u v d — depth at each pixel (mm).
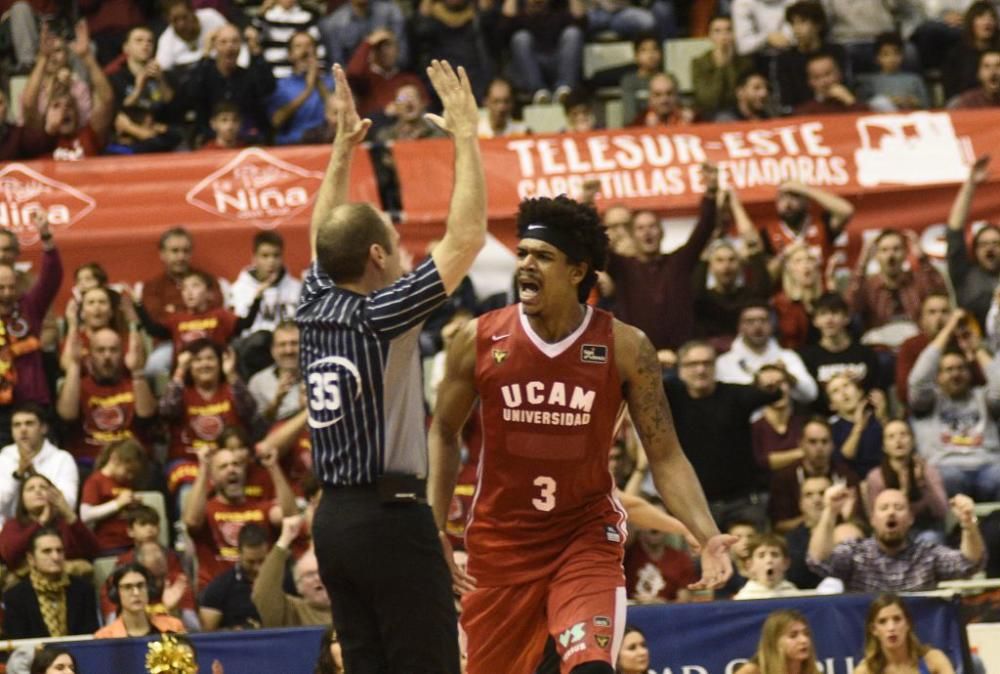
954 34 23391
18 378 16875
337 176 8523
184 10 22406
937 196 19844
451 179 19719
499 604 8602
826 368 17578
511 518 8516
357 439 7512
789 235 19625
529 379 8336
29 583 14062
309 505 14867
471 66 23047
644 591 14688
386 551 7477
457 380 8492
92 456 16875
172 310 18328
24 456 15500
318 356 7617
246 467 15414
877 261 19109
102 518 15391
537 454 8375
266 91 21688
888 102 21906
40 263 19016
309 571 13703
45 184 19344
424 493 7652
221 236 19188
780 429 16578
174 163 19609
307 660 12000
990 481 16625
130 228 19156
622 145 19938
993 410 17031
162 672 9688
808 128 20172
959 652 12141
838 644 12219
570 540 8508
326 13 23500
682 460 8555
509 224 19297
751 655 12227
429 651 7531
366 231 7703
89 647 11797
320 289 7812
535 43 23062
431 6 23234
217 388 16766
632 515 10117
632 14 23688
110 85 21109
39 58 20734
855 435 16500
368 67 21984
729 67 22078
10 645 11758
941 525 15680
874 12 23516
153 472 16203
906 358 17531
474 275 19188
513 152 19828
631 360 8367
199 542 15258
